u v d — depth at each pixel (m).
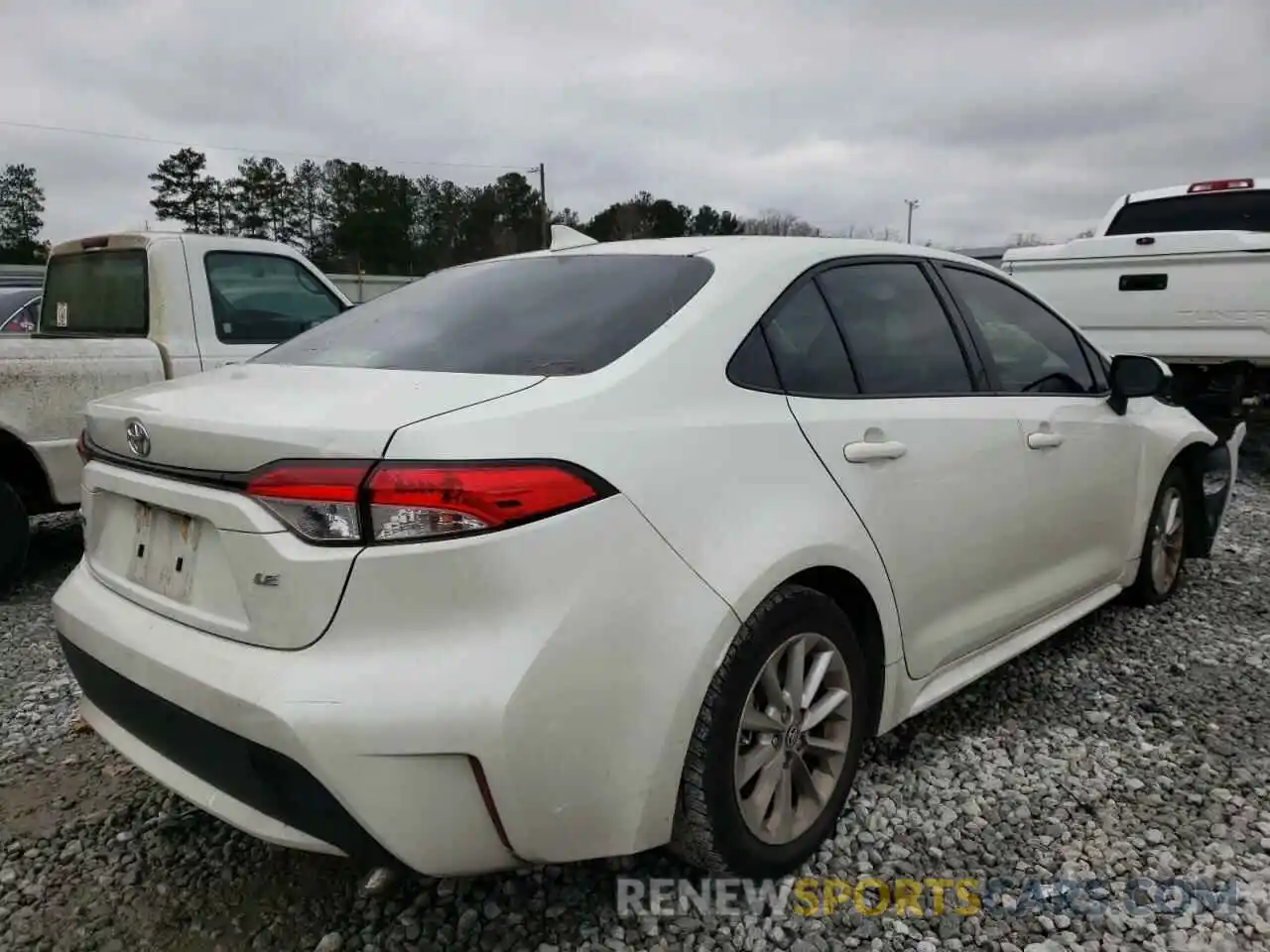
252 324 5.71
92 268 5.71
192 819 2.80
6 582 4.88
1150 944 2.23
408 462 1.84
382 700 1.81
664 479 2.11
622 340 2.32
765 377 2.46
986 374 3.22
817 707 2.48
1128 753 3.12
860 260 2.95
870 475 2.60
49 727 3.41
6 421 4.67
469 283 2.97
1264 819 2.72
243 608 1.98
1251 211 8.38
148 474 2.22
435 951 2.24
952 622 2.98
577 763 1.95
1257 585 4.77
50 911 2.40
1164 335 7.45
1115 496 3.85
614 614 1.98
